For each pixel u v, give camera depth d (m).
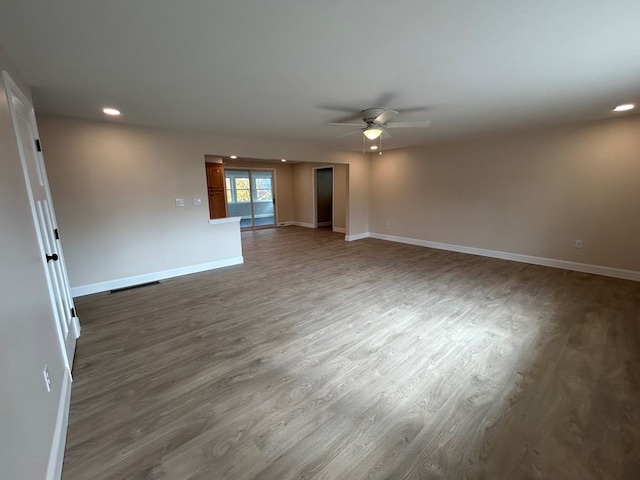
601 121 3.86
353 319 2.91
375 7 1.38
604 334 2.53
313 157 5.94
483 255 5.36
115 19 1.45
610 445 1.48
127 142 3.81
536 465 1.38
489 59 1.98
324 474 1.35
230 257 4.98
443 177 5.76
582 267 4.26
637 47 1.81
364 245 6.47
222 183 7.67
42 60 1.88
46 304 1.72
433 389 1.90
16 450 1.02
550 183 4.42
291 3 1.35
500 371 2.07
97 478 1.34
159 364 2.21
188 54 1.86
